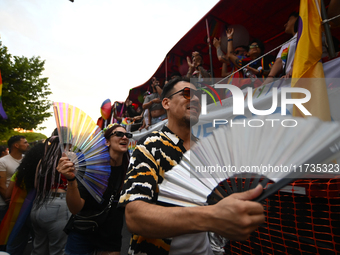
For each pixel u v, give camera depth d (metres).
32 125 16.48
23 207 2.00
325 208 1.14
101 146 1.77
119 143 1.87
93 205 1.68
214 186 0.62
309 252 1.18
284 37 4.18
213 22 3.82
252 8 3.55
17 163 2.91
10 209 2.00
